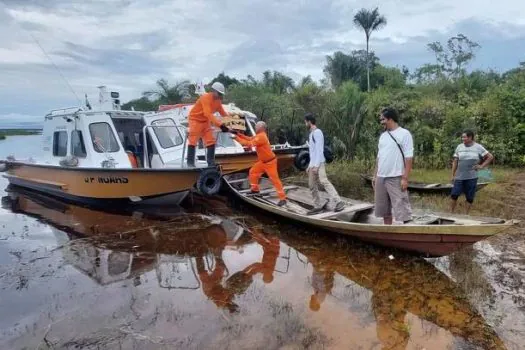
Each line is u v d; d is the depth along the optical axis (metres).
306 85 16.84
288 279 5.00
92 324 3.96
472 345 3.52
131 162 9.36
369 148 14.20
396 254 5.71
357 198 9.40
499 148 13.67
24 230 7.37
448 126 14.26
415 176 11.99
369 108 15.07
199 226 7.32
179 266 5.51
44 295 4.64
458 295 4.45
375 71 29.42
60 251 6.17
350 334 3.70
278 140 15.77
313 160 7.01
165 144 9.55
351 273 5.14
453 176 7.47
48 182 9.84
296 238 6.59
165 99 22.22
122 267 5.50
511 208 7.77
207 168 7.92
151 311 4.21
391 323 3.90
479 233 4.72
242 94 17.69
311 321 3.95
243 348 3.49
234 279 5.03
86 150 8.87
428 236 5.10
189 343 3.58
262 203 7.54
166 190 8.23
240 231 7.01
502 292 4.48
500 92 14.38
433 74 22.50
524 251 5.66
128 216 8.17
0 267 5.53
